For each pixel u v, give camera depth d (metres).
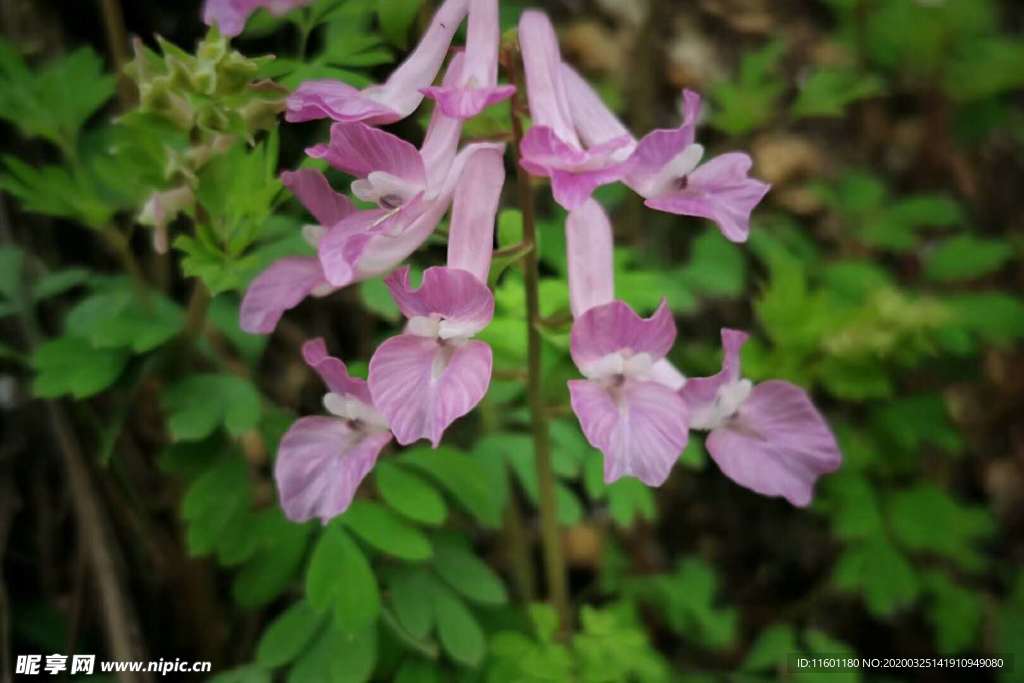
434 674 0.14
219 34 0.13
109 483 0.16
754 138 0.23
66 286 0.16
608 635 0.15
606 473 0.11
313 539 0.14
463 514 0.17
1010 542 0.23
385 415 0.11
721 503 0.22
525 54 0.12
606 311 0.12
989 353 0.24
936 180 0.26
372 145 0.11
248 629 0.17
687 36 0.24
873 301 0.18
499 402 0.16
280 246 0.15
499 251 0.13
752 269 0.22
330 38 0.15
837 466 0.13
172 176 0.13
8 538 0.16
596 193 0.20
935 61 0.24
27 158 0.17
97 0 0.17
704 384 0.12
